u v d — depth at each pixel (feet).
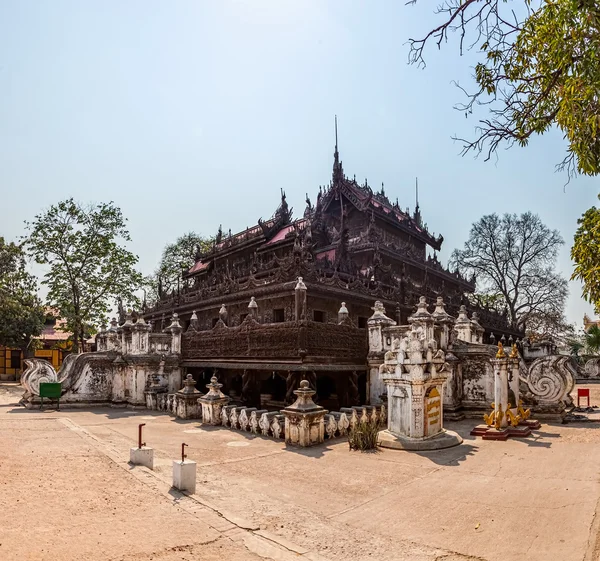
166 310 137.18
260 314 96.12
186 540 20.65
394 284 117.91
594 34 17.30
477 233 195.11
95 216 131.34
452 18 21.35
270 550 20.15
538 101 21.94
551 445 42.96
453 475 33.17
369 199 140.77
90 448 39.42
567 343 181.57
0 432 47.50
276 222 142.61
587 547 20.35
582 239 23.17
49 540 19.84
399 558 19.83
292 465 36.63
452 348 64.18
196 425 57.41
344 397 67.56
